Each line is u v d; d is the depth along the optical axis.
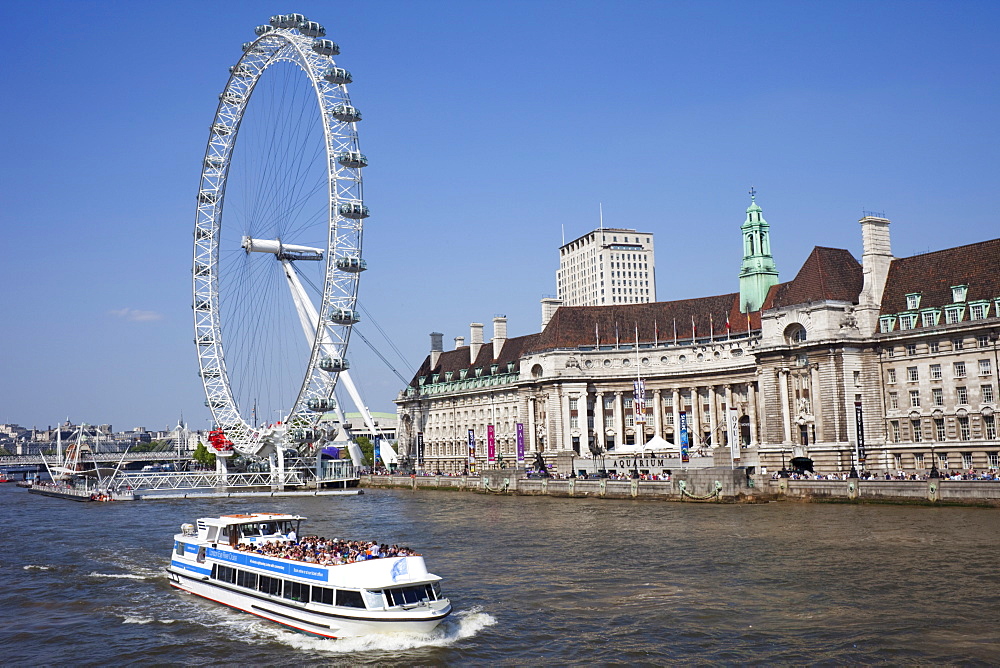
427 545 90.19
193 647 54.09
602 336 194.50
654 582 67.12
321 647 53.12
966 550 74.88
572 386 191.00
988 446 121.69
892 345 133.88
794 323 143.75
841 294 140.75
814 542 82.06
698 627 54.38
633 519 106.94
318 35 161.12
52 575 78.75
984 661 46.56
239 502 159.38
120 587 72.19
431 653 51.09
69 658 52.91
